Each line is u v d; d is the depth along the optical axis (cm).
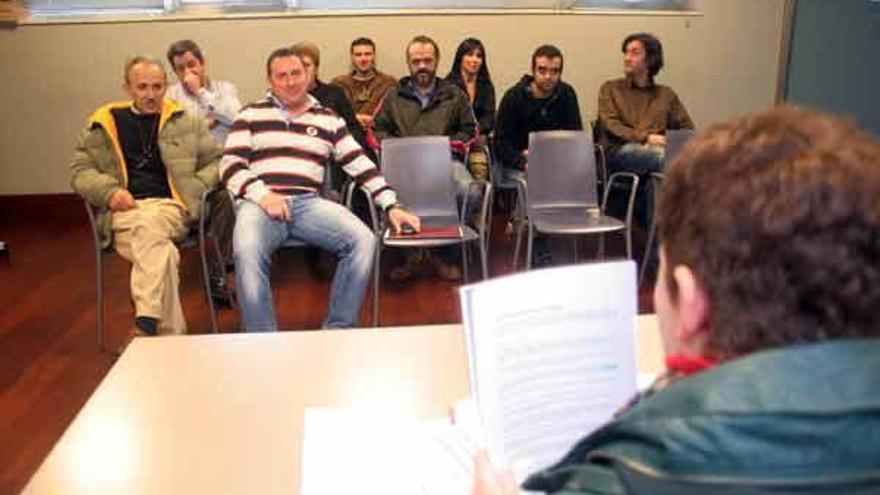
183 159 339
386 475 101
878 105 447
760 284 51
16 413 277
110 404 120
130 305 379
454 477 99
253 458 106
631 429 51
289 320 361
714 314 53
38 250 470
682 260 55
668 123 459
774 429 46
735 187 52
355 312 323
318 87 443
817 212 49
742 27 544
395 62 535
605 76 546
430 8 529
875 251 49
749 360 49
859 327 50
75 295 394
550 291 82
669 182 57
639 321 144
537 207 373
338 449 107
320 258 444
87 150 333
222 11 522
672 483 47
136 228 316
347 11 523
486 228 377
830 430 45
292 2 523
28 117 527
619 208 438
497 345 80
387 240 330
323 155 339
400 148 357
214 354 137
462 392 123
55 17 515
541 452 82
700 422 47
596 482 51
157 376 129
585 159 373
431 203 361
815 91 510
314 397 122
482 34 534
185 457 106
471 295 79
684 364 56
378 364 133
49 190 537
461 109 440
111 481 101
